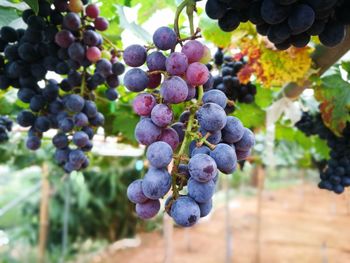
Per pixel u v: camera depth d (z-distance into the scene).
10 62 0.33
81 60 0.33
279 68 0.40
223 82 0.42
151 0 0.41
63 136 0.35
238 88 0.43
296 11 0.20
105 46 0.39
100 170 1.41
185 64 0.20
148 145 0.20
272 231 2.84
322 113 0.46
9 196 2.12
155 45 0.21
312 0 0.20
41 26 0.31
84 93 0.35
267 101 0.52
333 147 0.49
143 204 0.19
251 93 0.45
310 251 2.30
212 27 0.41
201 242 2.55
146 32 0.44
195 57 0.21
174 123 0.21
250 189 4.49
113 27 0.44
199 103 0.20
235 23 0.23
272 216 3.38
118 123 0.56
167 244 0.83
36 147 0.36
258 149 0.88
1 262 1.48
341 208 3.50
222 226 3.02
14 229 1.68
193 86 0.21
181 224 0.18
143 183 0.18
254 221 3.19
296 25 0.20
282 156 0.94
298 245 2.43
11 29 0.33
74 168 0.35
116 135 0.61
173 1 0.41
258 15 0.22
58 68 0.32
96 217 1.74
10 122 0.46
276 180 5.27
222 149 0.18
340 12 0.22
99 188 1.65
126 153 0.83
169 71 0.20
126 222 1.79
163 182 0.18
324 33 0.23
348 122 0.48
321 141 0.61
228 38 0.41
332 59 0.38
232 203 4.00
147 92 0.21
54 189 1.54
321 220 3.15
